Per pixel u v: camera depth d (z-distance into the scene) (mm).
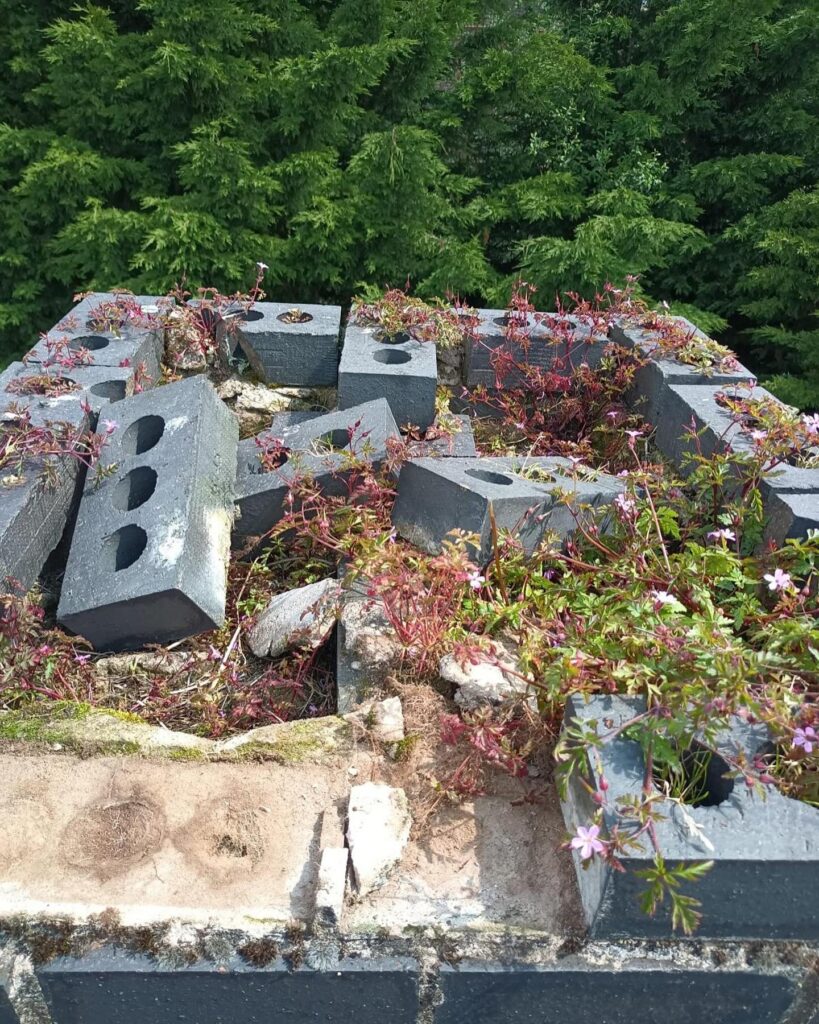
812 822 1487
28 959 1517
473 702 2025
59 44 6359
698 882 1439
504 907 1609
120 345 3711
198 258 6309
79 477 2973
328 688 2430
